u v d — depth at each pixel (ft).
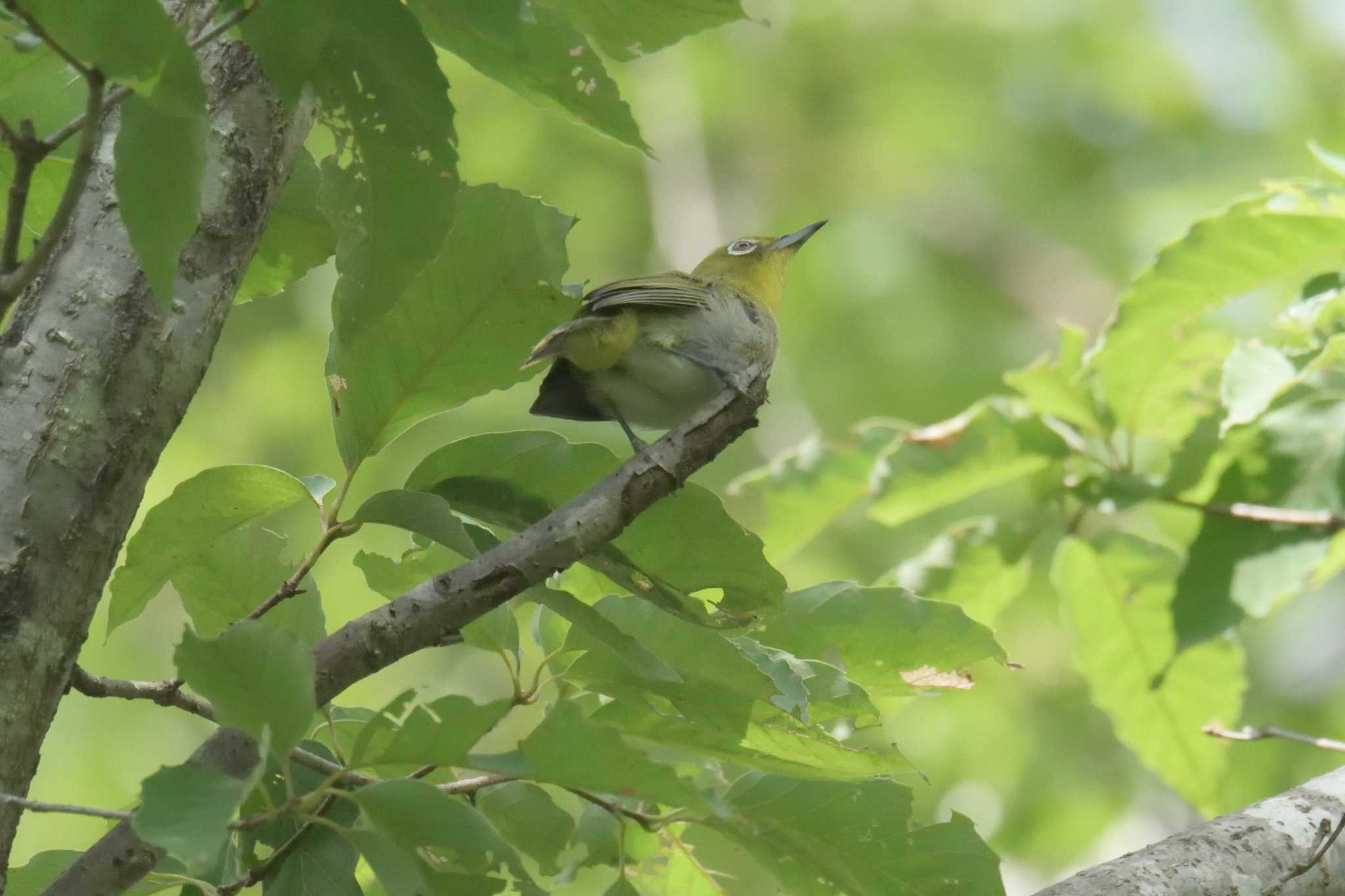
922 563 29.35
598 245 64.44
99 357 15.40
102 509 15.34
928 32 66.08
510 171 63.87
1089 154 65.51
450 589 15.05
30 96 19.12
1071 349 27.73
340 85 13.33
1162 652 29.30
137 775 47.16
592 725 12.85
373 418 16.83
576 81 14.67
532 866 18.60
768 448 59.67
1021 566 29.19
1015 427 28.78
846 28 66.44
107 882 14.55
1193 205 62.18
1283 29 63.31
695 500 16.02
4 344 15.49
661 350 23.72
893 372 60.95
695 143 65.05
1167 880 16.35
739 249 32.14
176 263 11.87
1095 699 29.94
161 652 49.29
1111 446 28.30
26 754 14.88
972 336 61.98
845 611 18.79
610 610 16.35
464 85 62.59
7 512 14.89
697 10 14.01
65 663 15.19
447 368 16.80
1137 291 26.53
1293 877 16.96
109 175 16.15
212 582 18.06
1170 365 27.32
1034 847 49.29
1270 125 63.00
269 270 20.76
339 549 50.11
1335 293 24.45
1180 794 30.09
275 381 56.59
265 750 11.44
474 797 17.03
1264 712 51.85
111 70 10.80
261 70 16.46
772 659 16.71
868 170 66.44
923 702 49.96
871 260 63.98
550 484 16.76
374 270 13.97
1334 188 24.68
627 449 51.88
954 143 66.44
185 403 15.99
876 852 16.60
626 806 18.88
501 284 16.51
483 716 12.66
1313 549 26.09
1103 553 28.99
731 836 16.81
